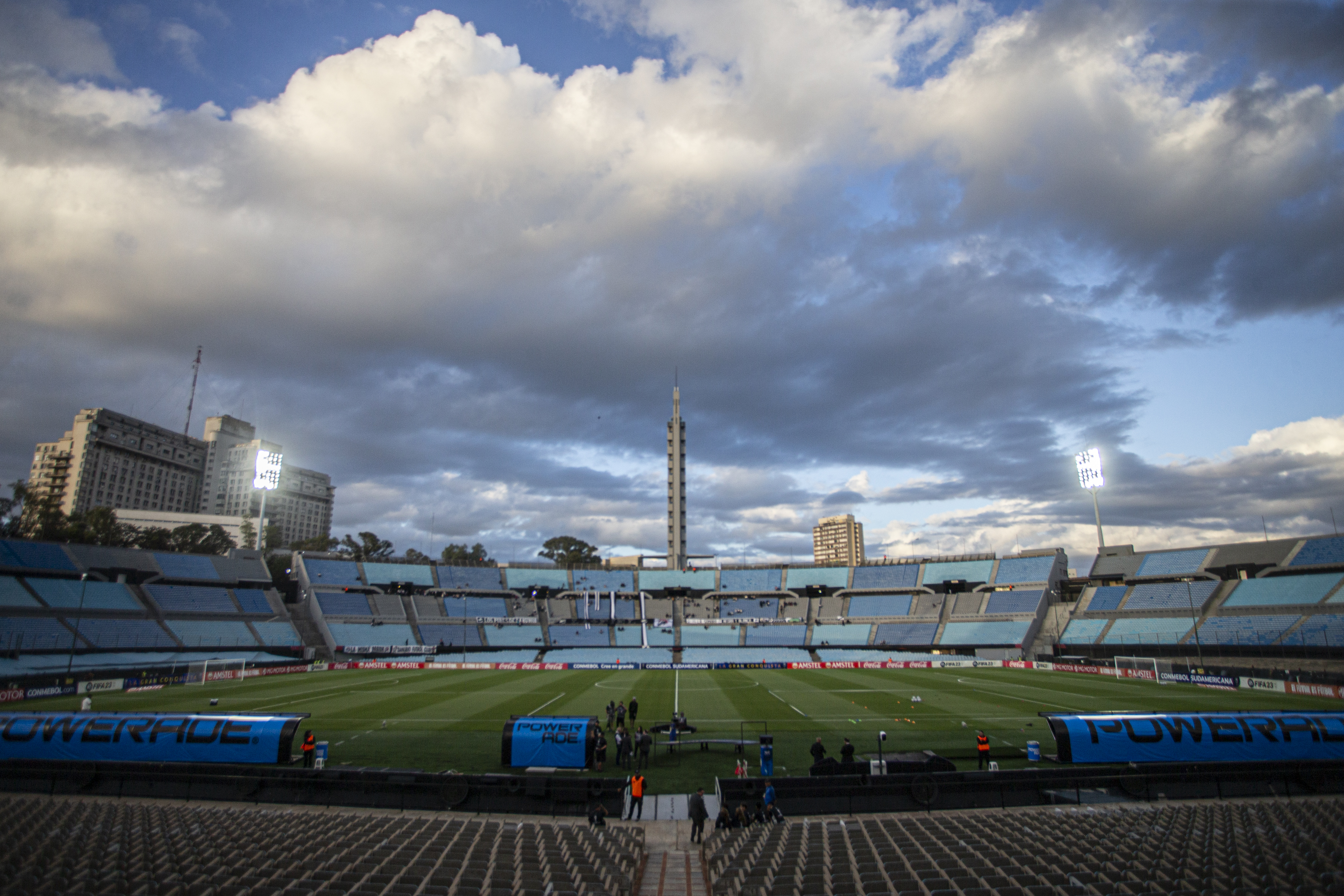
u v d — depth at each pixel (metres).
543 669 85.12
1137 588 94.81
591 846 19.11
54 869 16.58
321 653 93.44
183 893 15.38
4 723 26.91
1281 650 70.81
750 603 120.19
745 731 39.50
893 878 16.55
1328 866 16.98
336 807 24.88
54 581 79.50
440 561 174.25
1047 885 16.05
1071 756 26.30
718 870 17.95
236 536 188.25
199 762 26.27
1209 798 25.38
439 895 15.51
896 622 107.44
